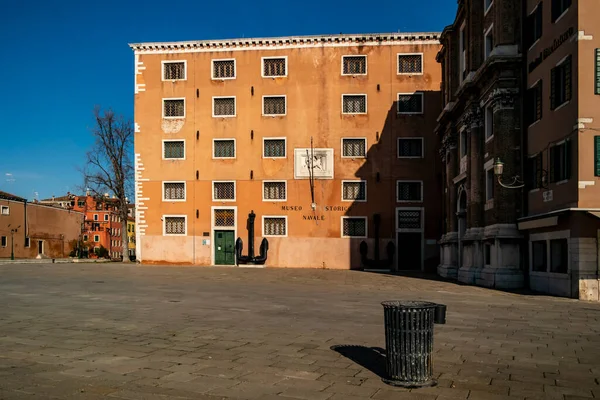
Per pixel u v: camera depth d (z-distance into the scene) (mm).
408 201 39625
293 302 16578
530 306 16125
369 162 40125
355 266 39688
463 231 29734
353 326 11750
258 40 41094
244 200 40906
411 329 6961
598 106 18000
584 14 18109
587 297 17906
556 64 19703
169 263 41281
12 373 7352
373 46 40594
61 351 8805
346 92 40562
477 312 14609
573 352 9219
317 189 40344
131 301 16297
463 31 30781
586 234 17969
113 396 6344
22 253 65875
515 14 23141
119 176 51594
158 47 42188
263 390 6676
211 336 10312
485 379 7320
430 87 40094
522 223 21938
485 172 25688
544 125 20719
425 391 6699
